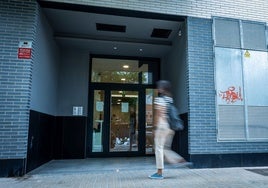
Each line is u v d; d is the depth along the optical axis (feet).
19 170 14.35
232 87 18.28
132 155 23.50
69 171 15.84
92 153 23.03
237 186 12.55
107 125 23.72
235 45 18.83
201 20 18.48
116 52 24.43
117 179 13.92
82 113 23.08
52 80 20.80
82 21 19.03
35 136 16.25
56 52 22.08
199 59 18.03
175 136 20.57
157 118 14.11
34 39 15.67
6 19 15.37
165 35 21.63
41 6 16.65
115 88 24.54
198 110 17.44
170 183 13.07
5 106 14.60
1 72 14.84
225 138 17.57
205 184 12.90
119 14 17.83
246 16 19.36
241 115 18.10
